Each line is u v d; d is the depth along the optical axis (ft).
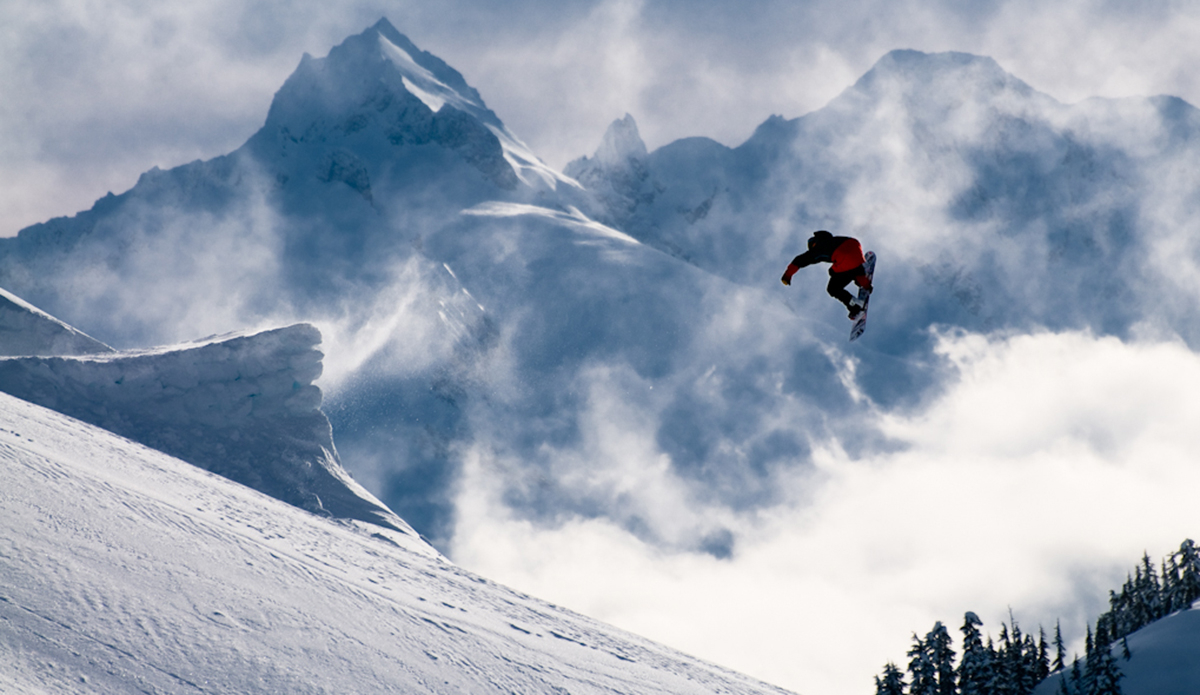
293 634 43.93
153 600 40.86
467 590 82.17
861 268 33.58
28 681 29.09
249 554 56.39
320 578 57.93
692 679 73.82
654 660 77.20
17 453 58.49
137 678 32.71
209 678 35.12
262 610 45.62
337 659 42.88
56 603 36.29
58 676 30.42
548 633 72.59
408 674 44.73
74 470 60.80
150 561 46.09
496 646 57.88
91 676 31.45
